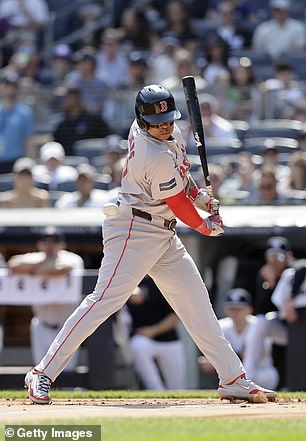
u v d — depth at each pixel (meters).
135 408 20.59
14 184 49.84
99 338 35.09
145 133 19.98
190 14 62.25
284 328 36.28
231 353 21.45
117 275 20.48
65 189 48.12
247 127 51.88
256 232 40.59
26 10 63.91
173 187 19.88
